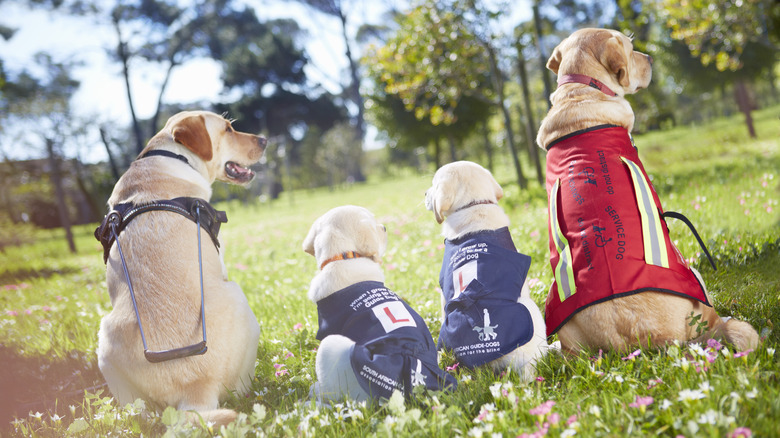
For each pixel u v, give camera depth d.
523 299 3.14
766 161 10.55
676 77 21.28
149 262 3.03
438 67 12.70
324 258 3.20
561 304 2.98
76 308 6.66
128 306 2.99
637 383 2.50
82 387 4.00
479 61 13.34
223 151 3.96
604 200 2.93
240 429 2.40
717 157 15.08
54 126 25.48
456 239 3.35
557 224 3.10
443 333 3.24
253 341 3.28
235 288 3.27
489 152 28.72
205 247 3.26
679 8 13.80
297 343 4.20
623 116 3.25
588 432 2.10
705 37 13.70
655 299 2.78
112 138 28.61
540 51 12.84
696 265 4.45
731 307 3.54
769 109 40.03
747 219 5.68
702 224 5.81
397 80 13.68
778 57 19.77
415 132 22.94
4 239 20.25
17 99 26.08
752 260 4.47
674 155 17.73
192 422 2.62
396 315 2.86
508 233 3.37
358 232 3.26
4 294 8.50
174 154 3.58
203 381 2.94
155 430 2.85
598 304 2.85
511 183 18.42
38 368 4.43
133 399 3.05
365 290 3.01
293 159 62.09
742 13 12.79
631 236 2.85
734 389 2.21
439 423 2.31
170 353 2.82
